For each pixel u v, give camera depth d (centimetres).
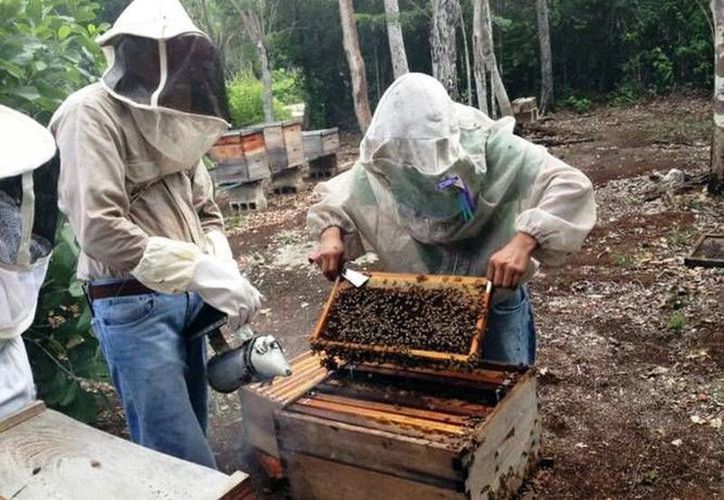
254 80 1930
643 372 362
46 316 318
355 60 1183
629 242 575
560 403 338
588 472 283
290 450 223
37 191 202
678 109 1410
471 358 200
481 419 203
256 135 865
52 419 174
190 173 255
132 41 204
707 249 520
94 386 391
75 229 204
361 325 229
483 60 1230
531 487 232
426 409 215
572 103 1662
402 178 221
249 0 1281
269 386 264
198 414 250
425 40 1694
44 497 141
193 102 215
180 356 225
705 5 1555
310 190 986
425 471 194
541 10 1617
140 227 219
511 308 255
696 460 284
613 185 782
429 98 214
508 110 1287
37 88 322
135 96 208
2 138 171
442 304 223
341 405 223
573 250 219
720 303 429
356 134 1675
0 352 183
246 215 860
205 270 206
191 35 207
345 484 215
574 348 397
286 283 577
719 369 353
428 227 239
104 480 145
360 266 559
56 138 207
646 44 1664
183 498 136
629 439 304
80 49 373
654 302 446
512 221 238
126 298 216
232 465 295
